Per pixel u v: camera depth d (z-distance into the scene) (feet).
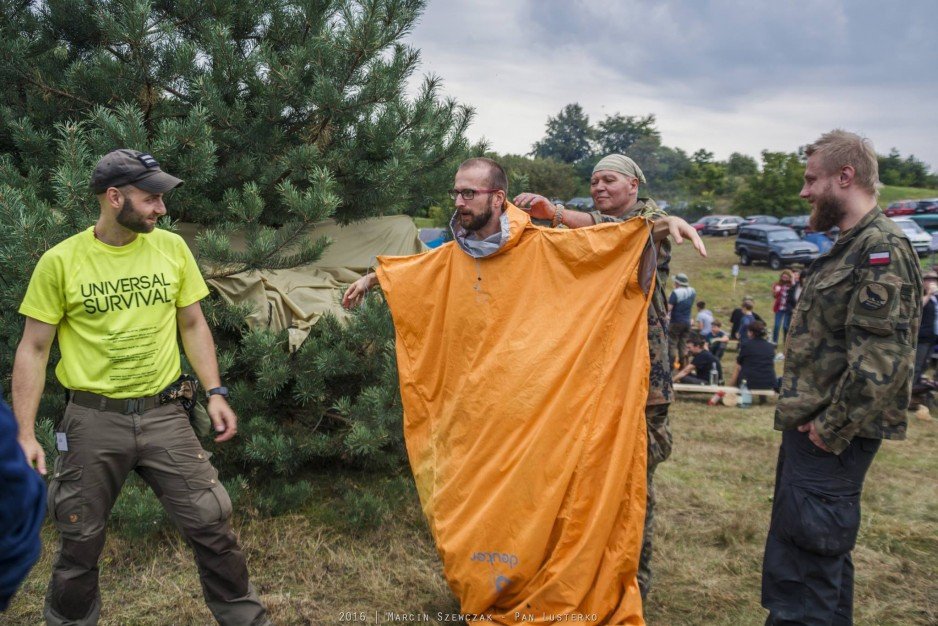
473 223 9.95
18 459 4.21
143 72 14.51
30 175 13.93
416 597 11.42
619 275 9.62
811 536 8.98
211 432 13.83
